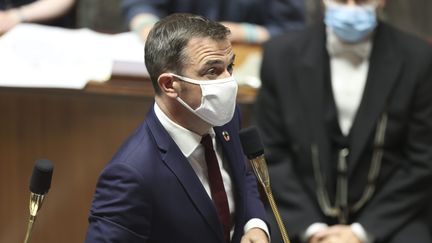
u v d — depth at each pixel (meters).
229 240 6.71
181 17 6.42
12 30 11.20
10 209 10.38
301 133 10.44
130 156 6.32
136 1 12.43
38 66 10.27
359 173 10.37
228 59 6.37
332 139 10.46
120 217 6.21
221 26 6.39
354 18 10.24
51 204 10.39
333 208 10.41
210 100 6.34
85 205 10.45
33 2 12.97
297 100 10.49
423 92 10.40
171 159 6.41
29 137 10.26
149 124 6.53
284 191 10.45
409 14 19.72
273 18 12.86
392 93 10.34
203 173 6.66
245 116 10.84
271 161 10.61
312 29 10.77
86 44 11.11
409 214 10.40
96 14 18.09
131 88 10.21
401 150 10.61
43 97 10.16
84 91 10.12
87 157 10.37
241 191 6.81
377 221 10.26
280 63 10.60
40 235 10.44
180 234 6.41
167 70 6.36
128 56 10.74
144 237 6.32
